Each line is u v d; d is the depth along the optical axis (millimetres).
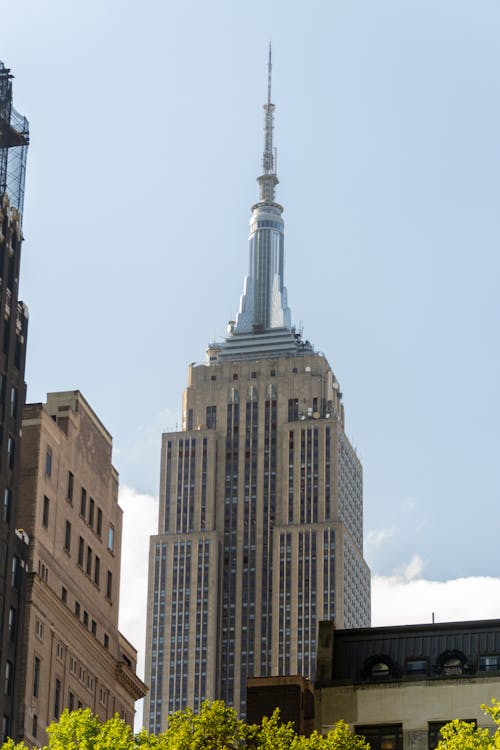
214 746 133625
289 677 151375
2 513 199875
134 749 133750
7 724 193250
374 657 138500
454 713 134500
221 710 136375
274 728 134125
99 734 139625
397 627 140625
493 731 133000
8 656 195875
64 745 138625
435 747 133750
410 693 135875
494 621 139500
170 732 135750
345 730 130000
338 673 139125
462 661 137625
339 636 141375
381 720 135250
